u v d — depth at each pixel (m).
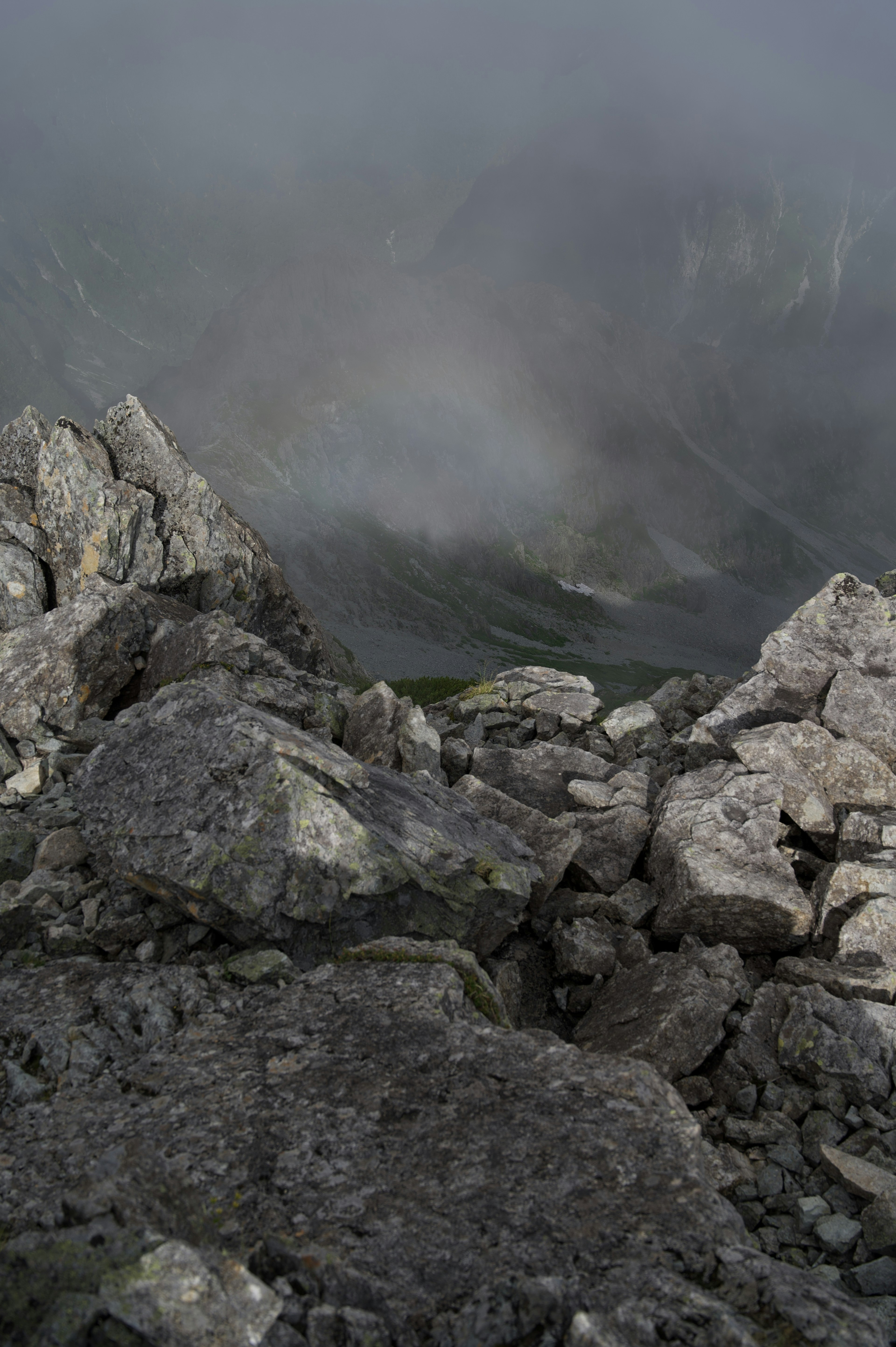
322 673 16.98
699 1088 5.93
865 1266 4.47
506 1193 3.66
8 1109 4.60
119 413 14.51
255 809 6.42
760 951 7.95
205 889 6.08
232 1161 3.85
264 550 15.76
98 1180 3.36
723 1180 5.12
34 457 13.86
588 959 7.38
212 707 7.50
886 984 6.55
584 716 13.51
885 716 10.14
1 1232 3.36
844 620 11.43
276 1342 2.81
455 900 6.84
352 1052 4.71
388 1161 3.87
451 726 13.66
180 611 12.98
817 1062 5.88
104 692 10.84
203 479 14.55
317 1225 3.47
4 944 6.22
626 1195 3.67
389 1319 3.02
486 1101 4.28
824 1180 5.21
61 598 13.46
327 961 6.34
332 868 6.27
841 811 9.26
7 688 10.33
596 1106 4.23
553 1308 3.03
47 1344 2.53
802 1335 3.00
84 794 7.49
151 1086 4.53
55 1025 5.18
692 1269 3.32
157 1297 2.65
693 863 7.95
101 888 6.85
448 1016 5.15
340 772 6.97
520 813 9.31
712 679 14.09
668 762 11.67
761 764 9.48
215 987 5.77
